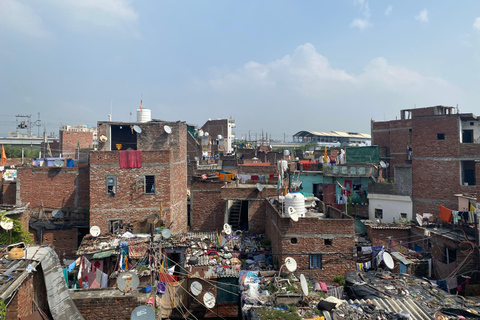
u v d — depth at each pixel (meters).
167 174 29.73
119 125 33.00
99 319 12.73
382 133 51.53
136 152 29.34
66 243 30.67
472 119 33.88
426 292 21.19
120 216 29.12
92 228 26.86
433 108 47.50
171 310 22.06
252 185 39.34
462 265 23.92
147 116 38.09
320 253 23.78
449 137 33.34
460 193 32.56
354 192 38.72
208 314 22.64
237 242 30.11
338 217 26.30
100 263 24.09
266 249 29.72
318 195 41.16
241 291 21.05
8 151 74.19
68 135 61.81
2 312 8.40
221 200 36.84
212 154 68.50
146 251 23.94
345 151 45.31
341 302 18.98
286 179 39.97
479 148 31.84
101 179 28.94
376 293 20.42
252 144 94.12
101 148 32.03
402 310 18.38
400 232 30.30
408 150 46.75
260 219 34.00
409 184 35.25
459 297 20.62
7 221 21.97
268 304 18.48
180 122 32.97
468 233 26.02
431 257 26.73
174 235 27.91
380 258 24.86
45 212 32.75
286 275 22.84
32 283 10.45
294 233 23.97
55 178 32.84
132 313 12.34
